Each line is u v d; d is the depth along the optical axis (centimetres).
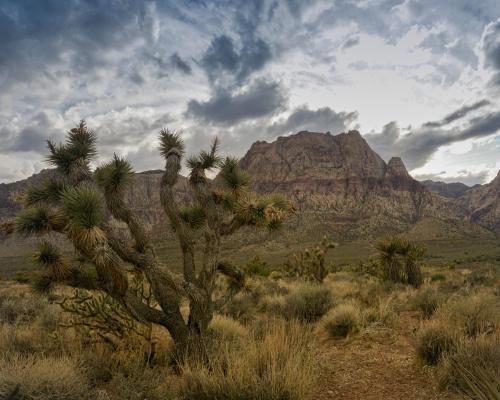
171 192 623
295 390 389
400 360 580
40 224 527
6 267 7300
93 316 594
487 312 701
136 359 520
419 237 19412
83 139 626
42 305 981
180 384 446
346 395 456
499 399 274
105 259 483
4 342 580
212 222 638
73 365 423
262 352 476
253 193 689
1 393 325
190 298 559
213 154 696
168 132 693
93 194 499
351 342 720
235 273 673
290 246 13575
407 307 1088
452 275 2153
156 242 10025
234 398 381
